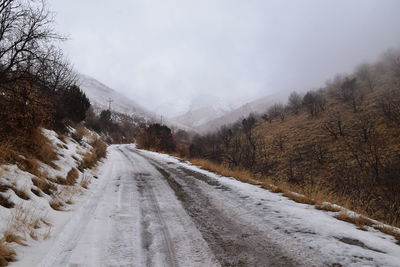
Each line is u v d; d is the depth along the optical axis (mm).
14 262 2865
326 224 4520
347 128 45938
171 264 3070
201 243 3717
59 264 2984
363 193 21047
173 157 20453
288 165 38344
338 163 33781
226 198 6480
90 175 9141
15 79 6582
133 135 82312
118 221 4594
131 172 10977
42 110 7527
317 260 3211
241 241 3812
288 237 3959
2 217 3578
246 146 54344
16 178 4848
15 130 6848
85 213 5012
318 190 7438
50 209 4695
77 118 20484
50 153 7578
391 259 3193
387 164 28125
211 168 12219
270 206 5727
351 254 3338
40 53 7457
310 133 50875
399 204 15695
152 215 5000
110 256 3240
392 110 44531
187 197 6551
